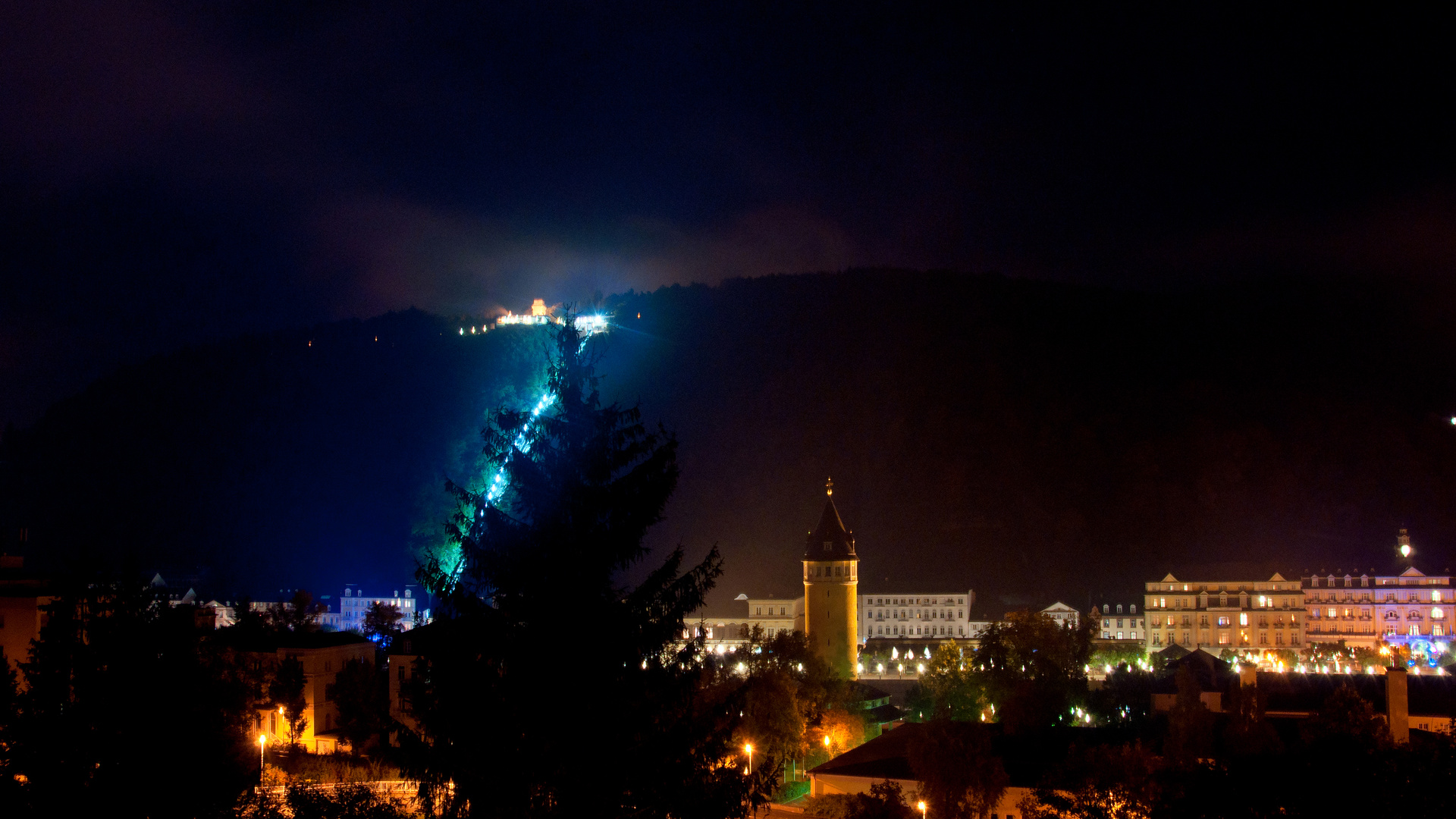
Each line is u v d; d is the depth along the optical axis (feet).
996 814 357.61
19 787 232.12
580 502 181.27
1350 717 346.95
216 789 250.37
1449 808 197.88
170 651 252.01
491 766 170.71
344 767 378.32
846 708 572.10
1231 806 213.46
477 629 177.68
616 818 169.89
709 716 182.39
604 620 176.24
